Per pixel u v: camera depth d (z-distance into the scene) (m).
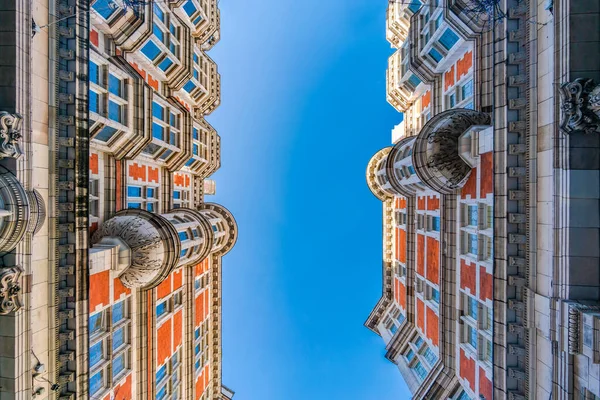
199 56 36.84
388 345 36.38
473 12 17.16
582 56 11.12
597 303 10.94
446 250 22.23
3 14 12.11
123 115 19.98
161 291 24.38
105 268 17.42
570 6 11.22
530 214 12.97
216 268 38.16
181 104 32.22
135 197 24.41
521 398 13.38
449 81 25.78
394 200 41.53
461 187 20.61
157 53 26.52
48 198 13.74
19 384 12.16
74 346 14.27
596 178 11.27
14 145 11.67
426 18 26.73
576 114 10.83
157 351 23.25
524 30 13.37
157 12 25.84
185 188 37.00
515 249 13.56
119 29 21.02
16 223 11.17
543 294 12.38
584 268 11.22
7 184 11.24
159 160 27.59
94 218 19.48
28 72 12.57
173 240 21.19
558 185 11.65
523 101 13.21
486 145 16.67
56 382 13.88
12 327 12.09
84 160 14.67
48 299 13.70
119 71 19.44
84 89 14.71
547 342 12.25
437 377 23.19
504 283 13.75
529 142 13.05
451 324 22.09
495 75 14.11
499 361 14.12
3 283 11.38
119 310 20.11
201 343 34.06
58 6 14.21
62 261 14.27
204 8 36.25
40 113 13.35
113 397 18.62
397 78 37.22
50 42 13.86
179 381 27.36
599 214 11.21
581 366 10.95
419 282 30.73
